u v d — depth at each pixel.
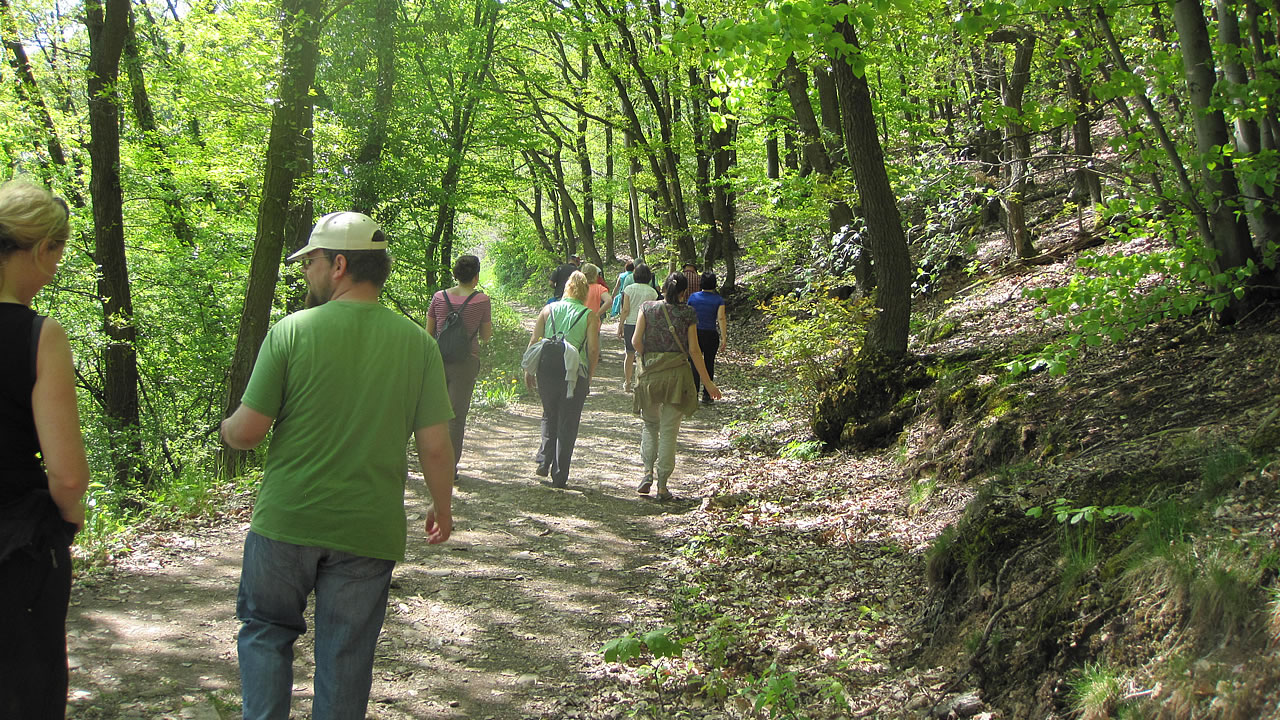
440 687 3.94
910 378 7.77
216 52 12.26
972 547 4.11
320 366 2.78
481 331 7.28
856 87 8.09
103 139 11.45
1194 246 5.43
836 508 6.41
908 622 4.31
